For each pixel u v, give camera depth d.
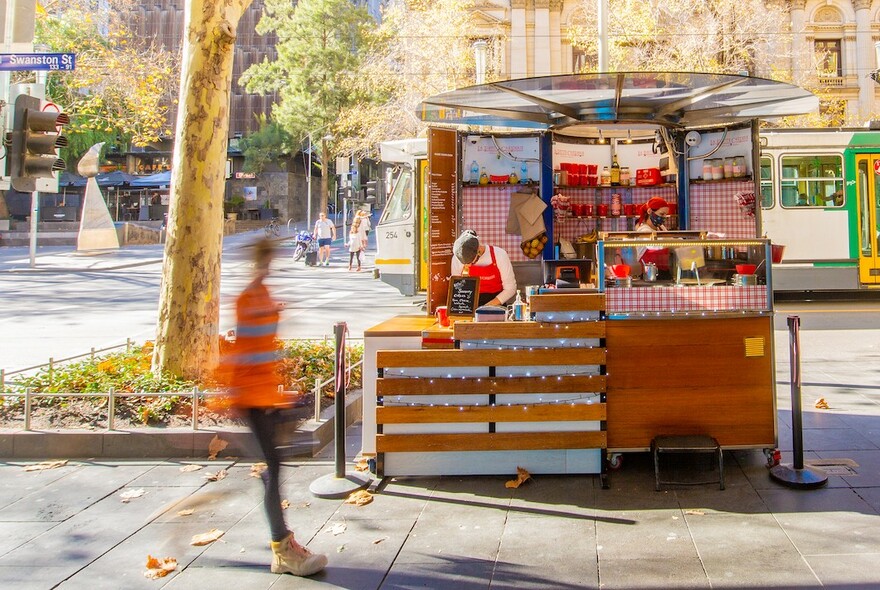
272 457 3.97
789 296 15.78
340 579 3.81
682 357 5.35
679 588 3.62
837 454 5.67
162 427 6.16
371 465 5.49
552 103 7.61
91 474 5.57
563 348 5.29
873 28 40.25
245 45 70.12
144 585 3.77
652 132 9.09
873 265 14.41
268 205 59.31
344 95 46.62
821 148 14.41
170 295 7.32
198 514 4.75
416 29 31.75
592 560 3.96
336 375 5.35
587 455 5.32
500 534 4.35
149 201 54.06
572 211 9.08
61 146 6.44
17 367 9.46
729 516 4.52
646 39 27.80
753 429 5.36
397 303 16.61
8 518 4.70
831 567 3.78
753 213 8.77
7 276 24.41
